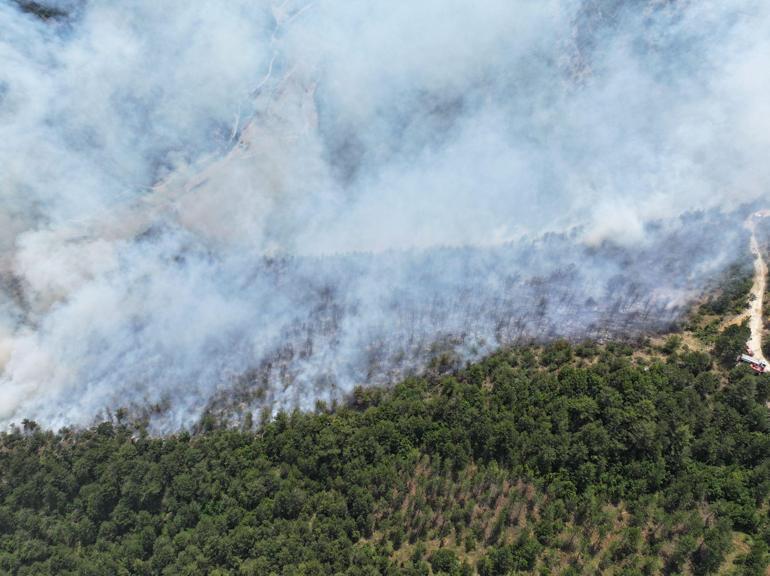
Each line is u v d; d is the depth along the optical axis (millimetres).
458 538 108000
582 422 115750
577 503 107062
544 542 103438
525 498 110500
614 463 110562
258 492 123000
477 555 105062
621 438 111188
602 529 103062
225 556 114812
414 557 106312
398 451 122812
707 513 102812
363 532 113250
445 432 121250
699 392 117875
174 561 117312
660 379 117875
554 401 119188
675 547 99125
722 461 108750
